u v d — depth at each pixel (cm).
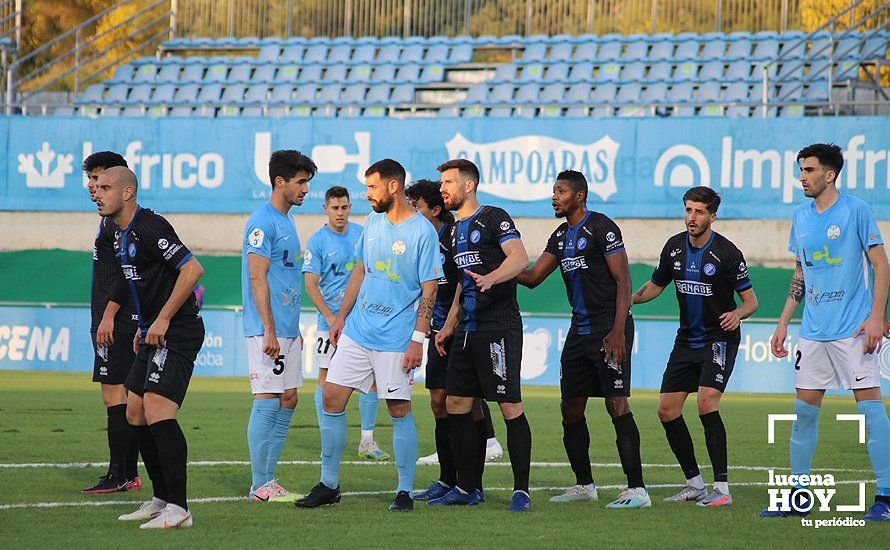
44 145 6144
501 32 7494
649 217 5575
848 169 5356
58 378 5006
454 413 1884
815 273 1814
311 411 3688
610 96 6750
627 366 1906
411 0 7556
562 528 1627
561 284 5584
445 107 6544
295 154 1905
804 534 1596
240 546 1434
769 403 4322
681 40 7119
